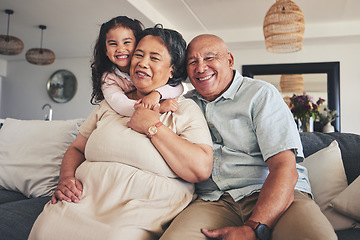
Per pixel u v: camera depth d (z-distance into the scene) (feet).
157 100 4.32
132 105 4.44
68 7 15.29
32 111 25.91
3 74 26.45
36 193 6.14
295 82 21.03
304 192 4.61
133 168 3.96
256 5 16.53
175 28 19.60
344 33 18.75
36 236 3.76
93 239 3.49
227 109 4.70
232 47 21.45
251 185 4.34
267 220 3.48
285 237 3.25
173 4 16.34
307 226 3.17
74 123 6.86
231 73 4.95
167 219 3.87
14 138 6.77
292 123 4.25
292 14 13.11
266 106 4.37
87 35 19.49
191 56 4.72
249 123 4.57
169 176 4.03
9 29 18.61
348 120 20.17
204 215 3.90
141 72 4.46
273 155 4.05
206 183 4.59
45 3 14.94
